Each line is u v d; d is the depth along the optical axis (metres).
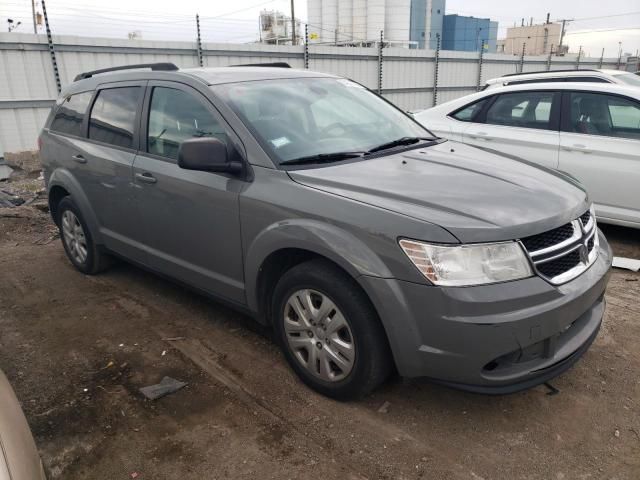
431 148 3.54
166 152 3.58
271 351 3.43
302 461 2.49
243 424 2.75
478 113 6.22
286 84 3.70
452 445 2.57
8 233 6.23
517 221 2.44
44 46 11.61
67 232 4.87
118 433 2.71
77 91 4.64
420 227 2.38
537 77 8.96
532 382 2.49
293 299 2.90
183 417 2.81
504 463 2.46
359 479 2.38
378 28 35.84
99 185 4.16
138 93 3.88
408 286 2.38
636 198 5.06
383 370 2.68
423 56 19.55
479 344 2.32
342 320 2.69
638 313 3.84
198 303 4.17
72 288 4.56
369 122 3.72
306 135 3.27
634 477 2.36
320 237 2.61
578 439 2.60
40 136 4.99
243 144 3.08
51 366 3.35
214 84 3.41
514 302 2.32
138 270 4.92
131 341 3.62
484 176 2.93
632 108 5.12
